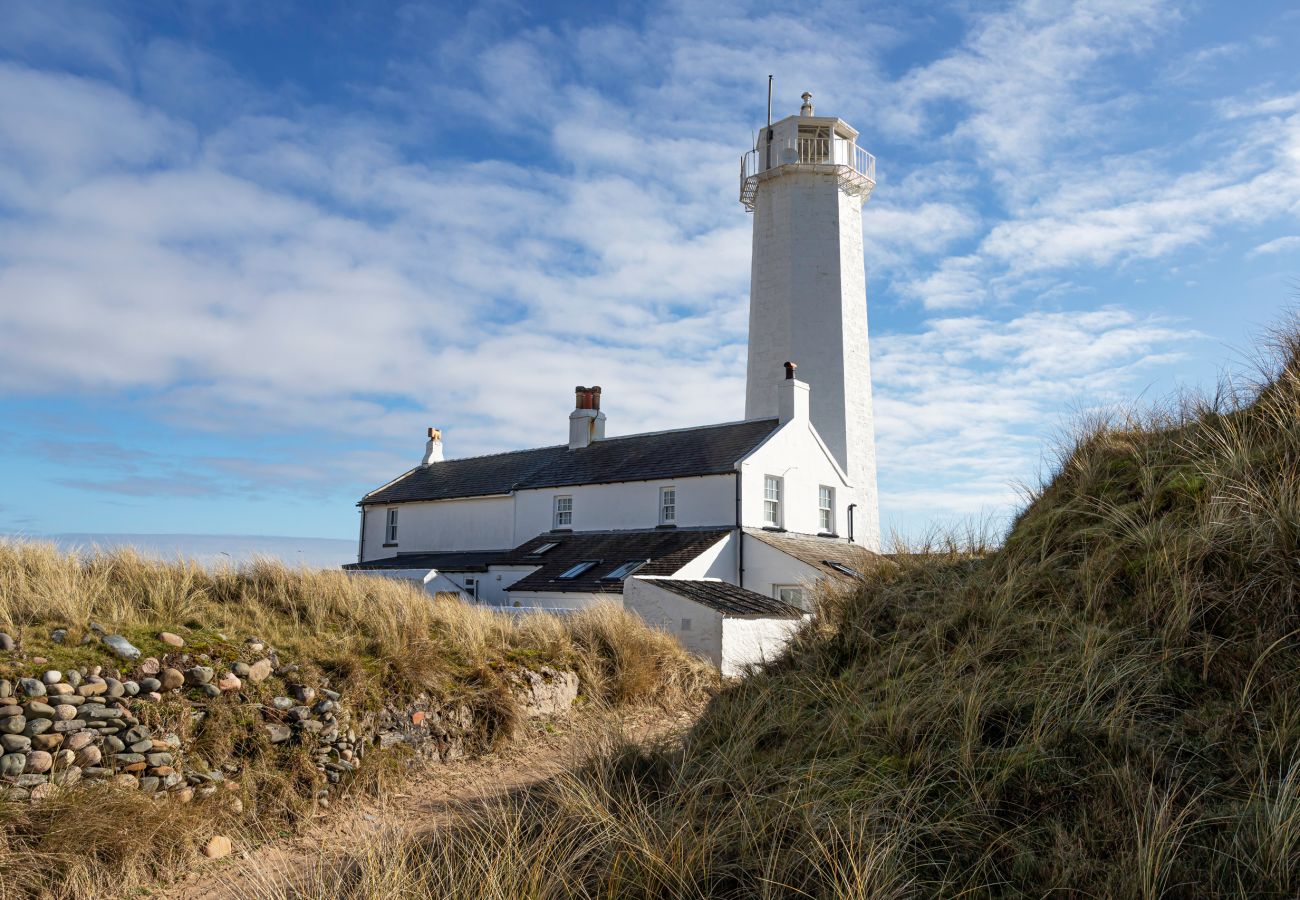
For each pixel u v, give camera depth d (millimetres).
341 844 6785
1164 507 6438
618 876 4477
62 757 6473
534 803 6500
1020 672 5602
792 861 4320
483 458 35219
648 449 28359
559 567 24844
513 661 11258
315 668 8742
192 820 6648
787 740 6094
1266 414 6637
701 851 4480
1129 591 5859
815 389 30625
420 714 9133
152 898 5840
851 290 31812
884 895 3871
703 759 6258
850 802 4727
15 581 8312
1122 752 4547
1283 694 4461
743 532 23844
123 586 9422
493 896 4320
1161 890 3576
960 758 4891
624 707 11922
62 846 5785
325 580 11344
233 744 7527
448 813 7074
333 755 8094
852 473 30297
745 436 26312
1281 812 3732
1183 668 5035
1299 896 3414
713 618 15930
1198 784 4230
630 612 16312
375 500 35812
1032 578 6645
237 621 9391
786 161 31922
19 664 6762
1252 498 5758
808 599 10453
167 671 7512
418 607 11680
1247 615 5094
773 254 32031
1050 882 3809
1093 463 7621
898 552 9352
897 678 6355
